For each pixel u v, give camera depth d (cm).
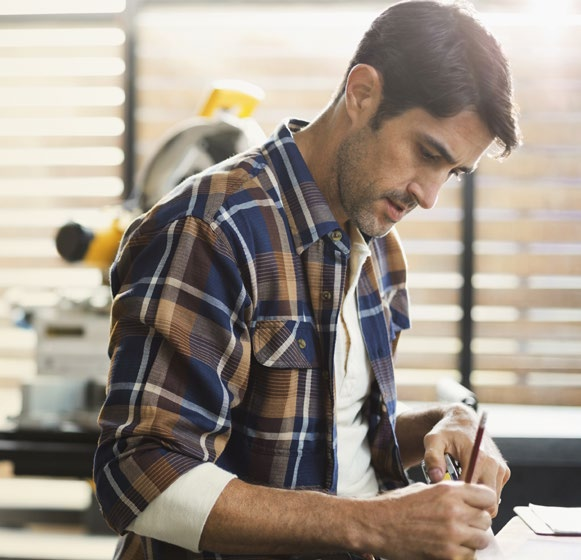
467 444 132
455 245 308
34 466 200
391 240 152
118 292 126
